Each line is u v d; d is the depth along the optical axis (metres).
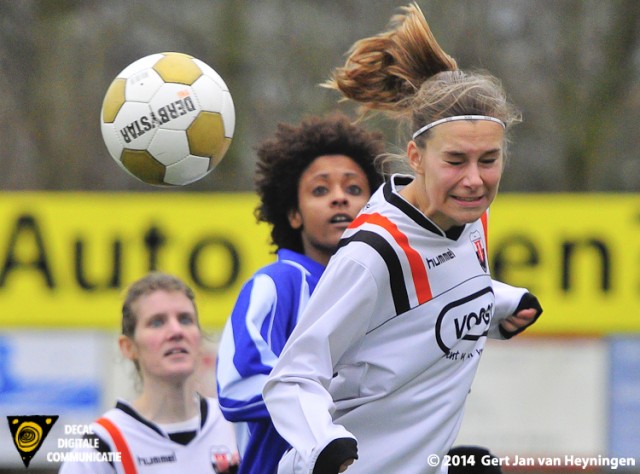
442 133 11.34
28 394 29.23
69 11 47.50
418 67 13.30
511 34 46.47
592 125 45.12
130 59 47.84
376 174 14.96
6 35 46.72
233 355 13.23
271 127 46.69
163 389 16.23
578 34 46.00
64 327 29.12
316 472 10.72
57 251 28.91
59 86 47.09
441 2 46.09
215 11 47.38
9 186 47.19
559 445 29.59
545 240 28.53
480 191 11.37
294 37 47.50
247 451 13.75
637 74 45.72
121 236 28.83
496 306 13.71
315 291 11.59
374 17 47.91
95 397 29.33
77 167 47.25
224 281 28.50
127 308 16.48
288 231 15.20
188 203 28.72
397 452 11.84
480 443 29.69
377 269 11.42
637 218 28.34
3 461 29.08
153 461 16.02
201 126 13.98
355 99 13.62
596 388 29.38
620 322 28.50
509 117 11.73
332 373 11.53
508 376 29.61
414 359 11.71
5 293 28.92
